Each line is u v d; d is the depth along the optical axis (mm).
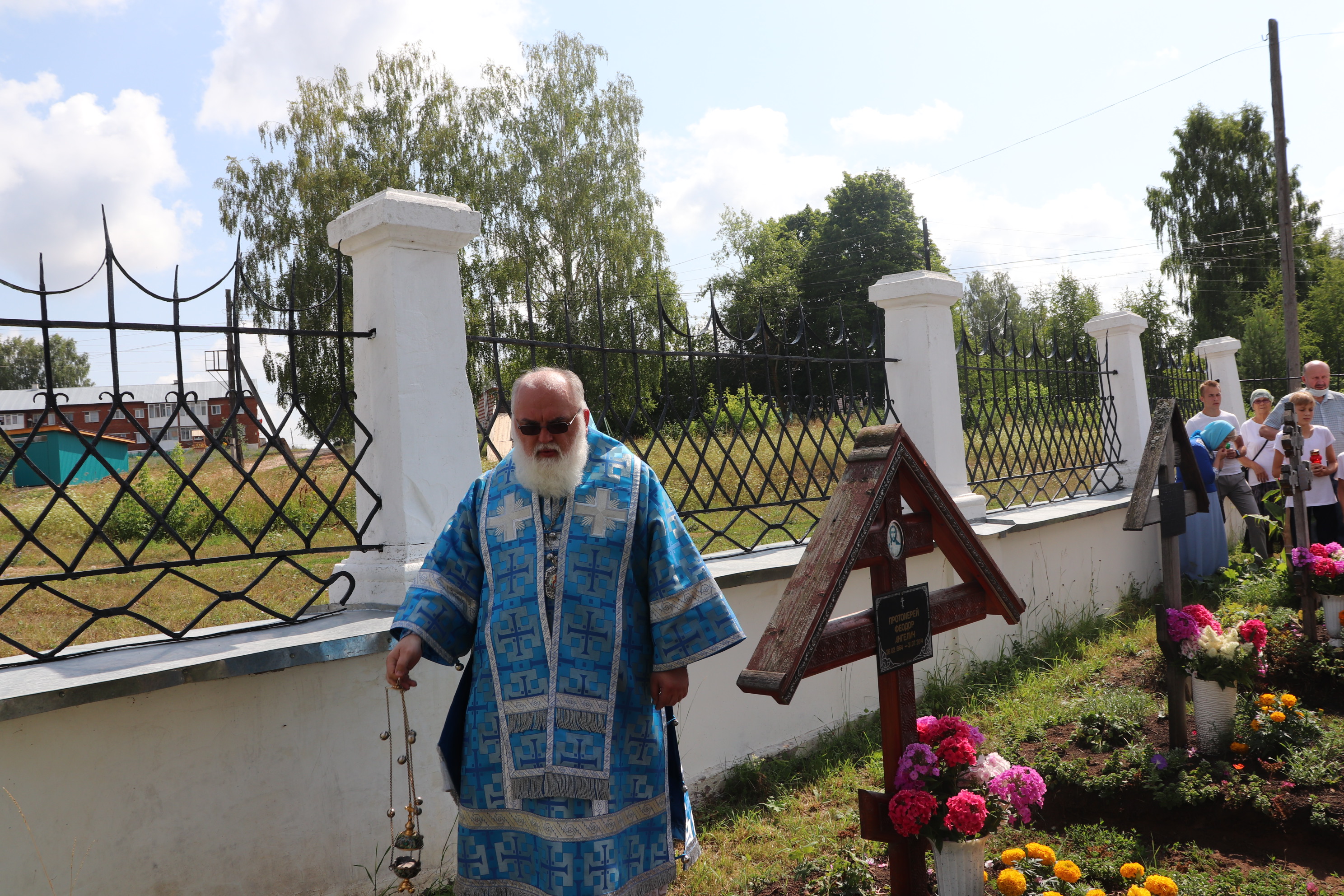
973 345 6227
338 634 2752
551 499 2277
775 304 32375
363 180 25031
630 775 2184
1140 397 7797
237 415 2801
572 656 2150
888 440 2324
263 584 7910
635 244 26656
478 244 26797
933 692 4781
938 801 2412
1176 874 2883
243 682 2604
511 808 2152
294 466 2924
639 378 3854
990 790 2443
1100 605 6598
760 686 2016
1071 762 3660
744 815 3580
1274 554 7547
